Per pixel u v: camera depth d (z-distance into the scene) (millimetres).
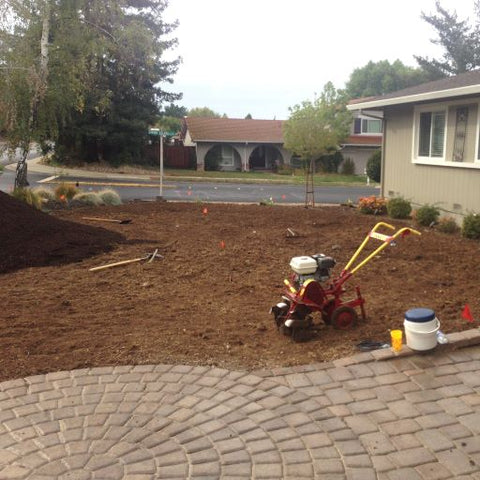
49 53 14992
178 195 20453
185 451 3277
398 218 13133
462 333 4863
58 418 3672
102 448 3312
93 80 18125
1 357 4629
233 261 8172
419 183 13852
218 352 4711
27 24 14719
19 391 4047
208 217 12891
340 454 3236
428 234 10938
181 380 4203
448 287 6699
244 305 6059
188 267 7809
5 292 6605
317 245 9477
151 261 8094
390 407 3775
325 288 5711
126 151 32969
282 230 11023
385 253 8844
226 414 3699
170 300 6262
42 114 14922
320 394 3969
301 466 3119
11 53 13867
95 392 4027
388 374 4266
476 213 11344
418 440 3373
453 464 3123
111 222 11898
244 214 13500
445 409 3738
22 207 9398
